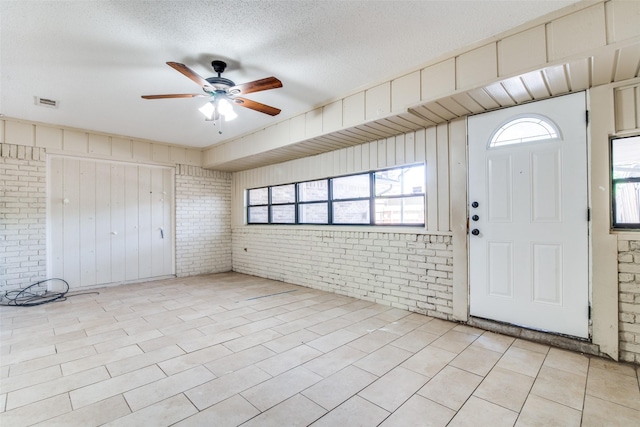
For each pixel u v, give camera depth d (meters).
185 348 2.69
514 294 2.96
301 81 3.23
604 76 2.38
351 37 2.45
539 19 2.24
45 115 4.19
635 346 2.38
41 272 4.56
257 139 4.91
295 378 2.19
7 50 2.55
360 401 1.92
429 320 3.41
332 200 4.80
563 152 2.71
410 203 3.85
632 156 2.45
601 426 1.69
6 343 2.80
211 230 6.46
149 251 5.67
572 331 2.65
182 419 1.75
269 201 5.96
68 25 2.24
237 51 2.63
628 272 2.41
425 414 1.80
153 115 4.21
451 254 3.39
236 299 4.30
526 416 1.78
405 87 3.03
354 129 3.63
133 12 2.11
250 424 1.71
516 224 2.96
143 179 5.62
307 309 3.82
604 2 2.03
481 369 2.32
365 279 4.24
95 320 3.43
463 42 2.54
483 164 3.15
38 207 4.54
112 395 1.99
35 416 1.78
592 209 2.56
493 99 2.83
